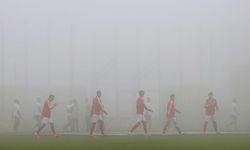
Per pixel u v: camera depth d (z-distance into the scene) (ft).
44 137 209.15
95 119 212.84
